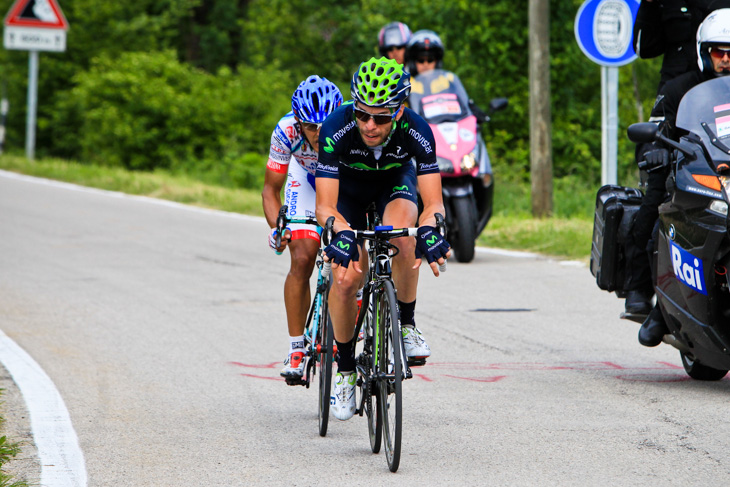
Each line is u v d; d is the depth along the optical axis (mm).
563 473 11344
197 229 35656
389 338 11781
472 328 19969
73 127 69312
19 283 25062
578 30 28641
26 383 15703
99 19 72438
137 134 61250
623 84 52062
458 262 28484
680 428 13078
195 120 62312
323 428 13125
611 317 20969
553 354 17797
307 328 14359
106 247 31219
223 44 96375
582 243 29891
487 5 50812
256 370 16875
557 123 51719
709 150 14523
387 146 12359
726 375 16328
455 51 52438
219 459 12086
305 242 14016
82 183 51219
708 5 17438
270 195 14680
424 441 12734
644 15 18141
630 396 14859
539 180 36031
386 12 59281
